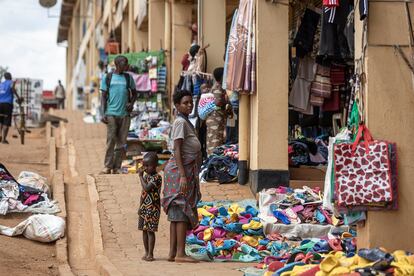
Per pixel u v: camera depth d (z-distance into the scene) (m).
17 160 18.34
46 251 10.52
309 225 10.22
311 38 12.55
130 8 27.25
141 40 26.98
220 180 13.30
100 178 13.87
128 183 13.52
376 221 8.01
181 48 20.17
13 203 11.81
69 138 22.55
